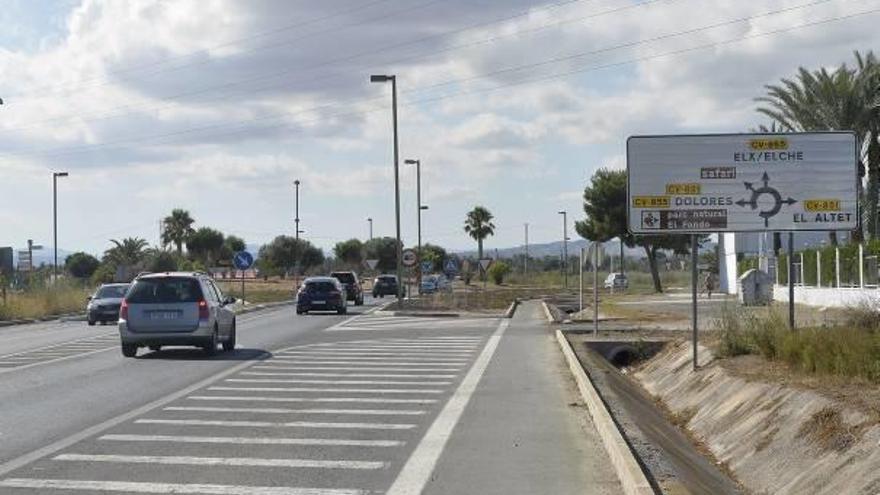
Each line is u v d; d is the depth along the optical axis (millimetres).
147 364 20891
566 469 9969
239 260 50938
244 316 43844
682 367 19703
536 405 14664
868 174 37594
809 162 18328
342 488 9117
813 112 38625
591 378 17469
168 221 111000
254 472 9836
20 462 10312
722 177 18422
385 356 22844
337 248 122438
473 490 9031
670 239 73188
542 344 26297
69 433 12117
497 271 97750
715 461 12938
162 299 22422
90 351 24594
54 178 63406
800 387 13031
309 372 19234
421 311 44625
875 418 10312
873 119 37344
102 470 9922
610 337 26312
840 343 14977
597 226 79500
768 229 18344
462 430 12398
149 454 10766
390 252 119312
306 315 44062
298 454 10789
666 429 14828
